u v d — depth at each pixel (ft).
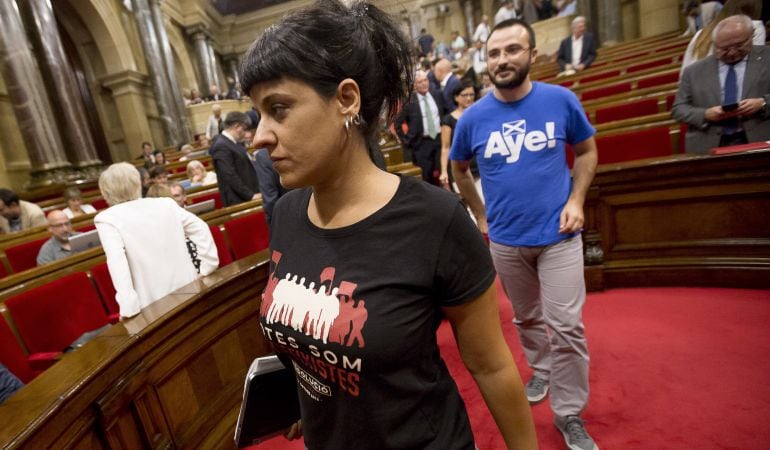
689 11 22.72
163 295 5.82
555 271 4.84
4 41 21.20
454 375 7.08
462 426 2.32
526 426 2.44
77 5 33.50
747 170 7.59
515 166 4.91
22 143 24.12
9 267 11.57
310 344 2.05
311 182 1.99
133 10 37.60
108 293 8.30
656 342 6.90
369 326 1.92
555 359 5.07
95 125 37.32
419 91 14.42
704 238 8.23
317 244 2.17
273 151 1.92
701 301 7.84
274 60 1.80
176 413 4.87
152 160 25.07
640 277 8.72
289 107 1.86
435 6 54.13
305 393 2.32
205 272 6.47
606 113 13.10
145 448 4.35
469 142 5.36
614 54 26.43
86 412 3.63
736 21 7.71
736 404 5.44
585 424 5.55
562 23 37.17
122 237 5.50
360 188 2.10
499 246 5.27
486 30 37.11
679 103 8.74
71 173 23.63
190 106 43.55
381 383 1.99
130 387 4.13
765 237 7.75
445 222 1.98
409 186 2.09
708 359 6.32
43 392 3.38
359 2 2.11
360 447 2.15
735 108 7.72
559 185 4.84
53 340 7.03
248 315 6.33
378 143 2.34
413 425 2.10
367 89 1.99
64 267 8.21
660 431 5.25
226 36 61.67
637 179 8.35
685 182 8.08
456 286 2.04
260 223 10.41
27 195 21.66
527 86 4.88
